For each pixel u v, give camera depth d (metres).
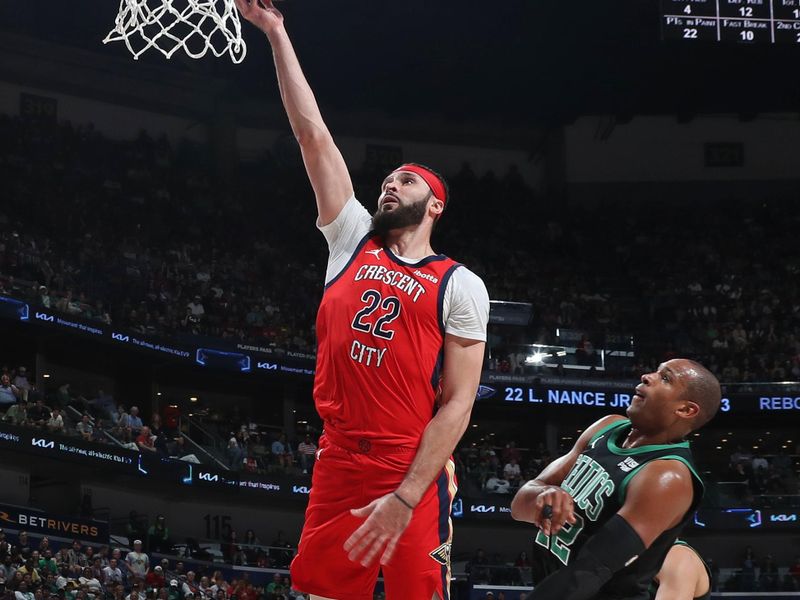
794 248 33.19
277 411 28.64
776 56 31.09
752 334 29.95
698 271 32.56
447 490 3.32
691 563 4.46
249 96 33.34
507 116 35.53
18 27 29.61
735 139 35.66
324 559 3.26
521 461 28.52
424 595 3.20
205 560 22.92
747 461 27.50
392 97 34.06
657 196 35.50
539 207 34.75
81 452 21.67
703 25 20.78
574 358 28.45
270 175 33.03
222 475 24.12
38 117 29.53
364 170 34.28
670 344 29.78
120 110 31.67
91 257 26.36
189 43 31.27
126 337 24.12
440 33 31.11
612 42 30.70
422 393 3.26
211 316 27.14
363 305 3.30
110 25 30.80
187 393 27.73
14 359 24.27
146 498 25.45
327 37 31.30
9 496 22.69
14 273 23.89
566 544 3.46
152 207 29.50
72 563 18.31
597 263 33.31
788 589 24.31
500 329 29.41
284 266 30.34
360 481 3.22
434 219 3.49
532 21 30.09
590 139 35.69
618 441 3.60
